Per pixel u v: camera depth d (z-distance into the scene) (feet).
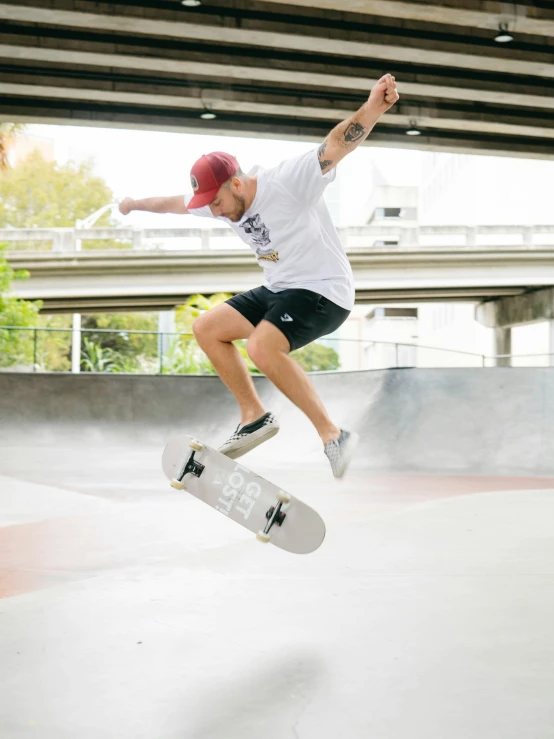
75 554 14.33
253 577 12.35
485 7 39.04
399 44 42.34
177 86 47.60
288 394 10.17
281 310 10.18
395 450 31.96
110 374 39.17
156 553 14.42
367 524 17.38
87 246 151.33
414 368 33.04
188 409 38.65
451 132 58.54
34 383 39.09
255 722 7.00
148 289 89.25
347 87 47.75
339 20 41.01
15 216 148.97
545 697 7.54
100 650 8.89
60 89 45.68
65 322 147.64
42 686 7.85
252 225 10.17
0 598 11.16
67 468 28.60
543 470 30.63
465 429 31.78
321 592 11.42
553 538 15.58
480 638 9.35
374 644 9.14
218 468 10.41
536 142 61.52
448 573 12.61
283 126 54.08
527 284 96.89
